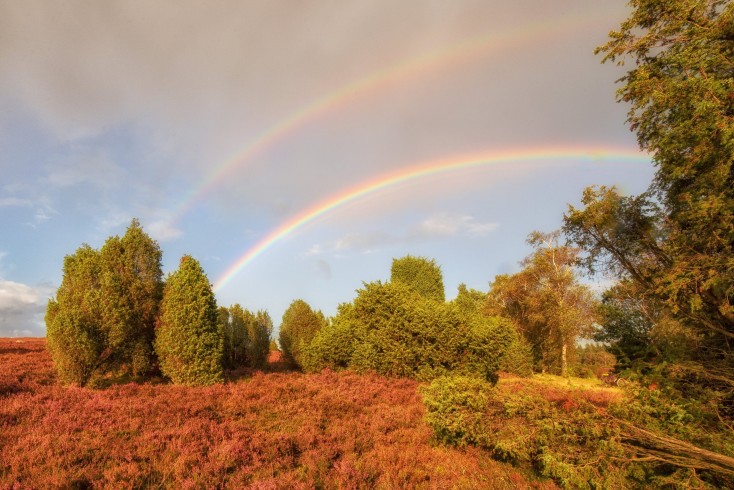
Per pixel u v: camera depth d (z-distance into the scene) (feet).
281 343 76.02
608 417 20.99
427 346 49.11
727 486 18.44
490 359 48.91
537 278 137.80
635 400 22.84
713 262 23.97
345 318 65.67
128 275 49.39
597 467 19.93
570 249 124.77
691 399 24.09
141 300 49.44
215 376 42.91
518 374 90.74
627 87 29.40
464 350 49.49
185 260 47.32
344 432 28.07
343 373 52.80
